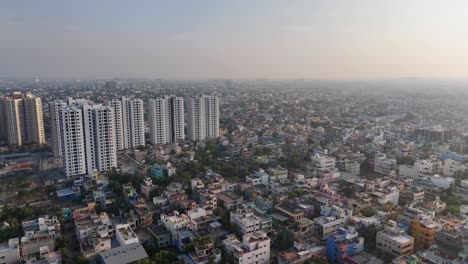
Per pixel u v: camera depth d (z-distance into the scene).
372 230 176.88
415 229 180.12
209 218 194.12
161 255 157.62
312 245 171.38
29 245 166.88
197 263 153.50
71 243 185.88
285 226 195.38
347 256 158.00
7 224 196.50
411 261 147.25
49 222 189.12
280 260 156.00
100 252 161.12
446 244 171.25
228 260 155.75
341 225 188.62
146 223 199.00
